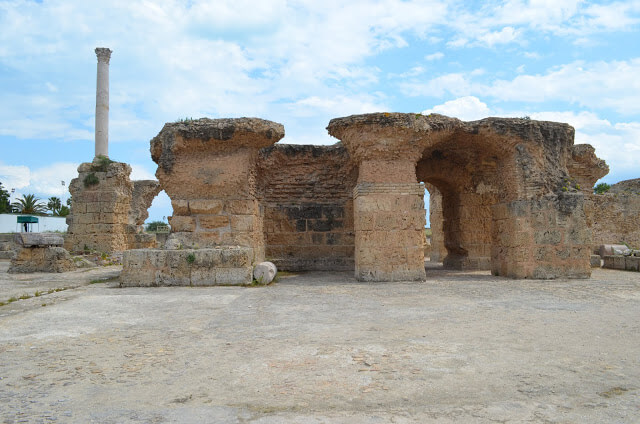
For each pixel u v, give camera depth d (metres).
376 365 4.10
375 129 10.86
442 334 5.25
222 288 9.48
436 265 17.66
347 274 13.05
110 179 21.06
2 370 4.04
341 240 14.66
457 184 15.34
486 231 15.32
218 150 11.46
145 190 26.88
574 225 11.57
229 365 4.14
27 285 10.75
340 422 2.95
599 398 3.36
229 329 5.57
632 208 23.44
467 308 6.96
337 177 14.89
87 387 3.62
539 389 3.53
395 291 9.02
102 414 3.09
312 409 3.16
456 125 11.61
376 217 10.95
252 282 10.03
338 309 6.92
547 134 12.00
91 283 11.07
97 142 26.73
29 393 3.49
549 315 6.39
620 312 6.62
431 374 3.86
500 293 8.67
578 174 18.70
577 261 11.49
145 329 5.60
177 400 3.34
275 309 6.93
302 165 14.88
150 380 3.77
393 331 5.40
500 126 11.66
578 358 4.33
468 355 4.41
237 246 11.18
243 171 11.39
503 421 2.96
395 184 11.03
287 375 3.86
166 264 9.89
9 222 39.03
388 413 3.08
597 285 9.96
